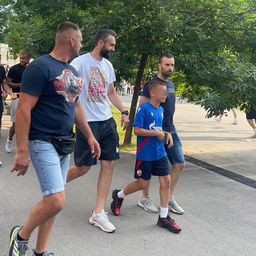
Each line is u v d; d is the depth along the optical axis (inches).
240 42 197.3
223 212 131.0
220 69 186.7
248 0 195.0
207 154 230.2
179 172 126.0
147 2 183.6
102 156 114.3
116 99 123.0
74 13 197.3
